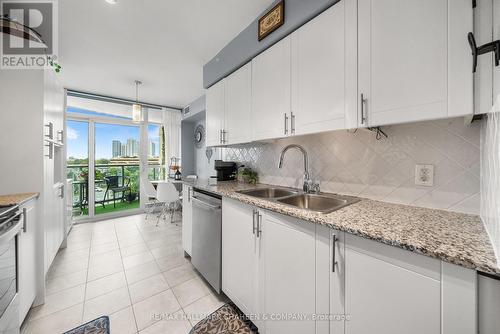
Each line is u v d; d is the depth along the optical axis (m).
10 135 1.55
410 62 0.88
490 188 0.70
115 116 4.11
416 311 0.68
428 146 1.12
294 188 1.88
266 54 1.61
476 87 0.73
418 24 0.86
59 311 1.51
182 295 1.71
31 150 1.60
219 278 1.67
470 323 0.59
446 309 0.62
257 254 1.31
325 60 1.20
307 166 1.73
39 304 1.57
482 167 0.90
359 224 0.86
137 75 2.76
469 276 0.58
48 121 1.80
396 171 1.24
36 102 1.62
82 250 2.52
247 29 1.77
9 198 1.37
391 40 0.94
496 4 0.70
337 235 0.90
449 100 0.78
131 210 4.21
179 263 2.23
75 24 1.73
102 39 1.95
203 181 2.55
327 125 1.19
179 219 3.87
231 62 1.97
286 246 1.12
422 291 0.67
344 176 1.50
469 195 0.99
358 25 1.05
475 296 0.58
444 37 0.79
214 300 1.66
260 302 1.29
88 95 3.52
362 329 0.82
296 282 1.07
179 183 3.80
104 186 4.13
